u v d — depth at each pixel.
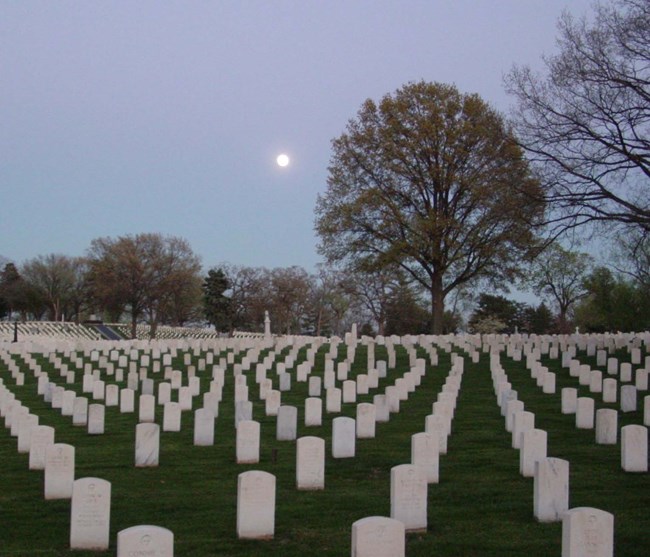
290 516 12.01
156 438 16.06
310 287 88.19
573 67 29.41
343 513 12.17
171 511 12.52
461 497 13.05
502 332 84.50
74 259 103.25
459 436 19.05
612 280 64.81
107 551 10.53
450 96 47.16
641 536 10.67
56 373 36.12
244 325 90.75
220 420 22.08
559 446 17.62
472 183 44.78
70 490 13.47
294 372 33.31
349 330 91.62
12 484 14.62
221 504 12.94
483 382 29.33
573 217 29.58
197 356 40.56
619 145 28.80
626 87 28.41
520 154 37.62
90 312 109.94
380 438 19.00
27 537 11.25
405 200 47.59
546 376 26.52
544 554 10.03
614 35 28.75
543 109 30.09
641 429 14.96
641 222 28.16
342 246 48.12
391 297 75.69
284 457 16.98
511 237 44.59
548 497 11.62
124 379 33.50
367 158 47.72
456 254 46.66
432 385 29.17
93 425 20.39
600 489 13.57
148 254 84.50
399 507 11.12
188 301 89.19
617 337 41.78
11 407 21.34
